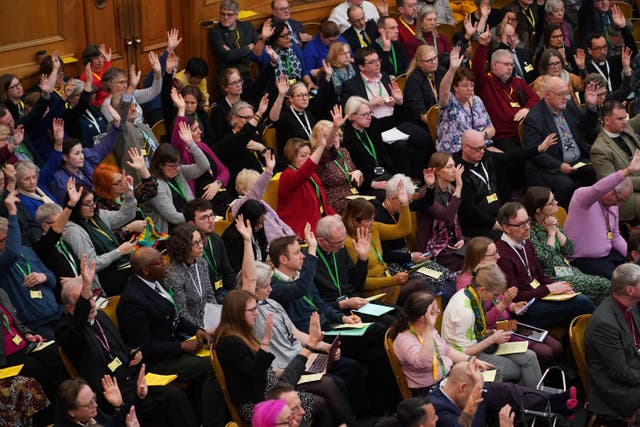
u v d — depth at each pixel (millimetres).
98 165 9305
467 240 10266
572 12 15391
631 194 10781
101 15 11891
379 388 8203
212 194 9977
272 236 9328
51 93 10562
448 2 15055
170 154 9375
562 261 9414
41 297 8055
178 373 7477
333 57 12172
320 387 7484
